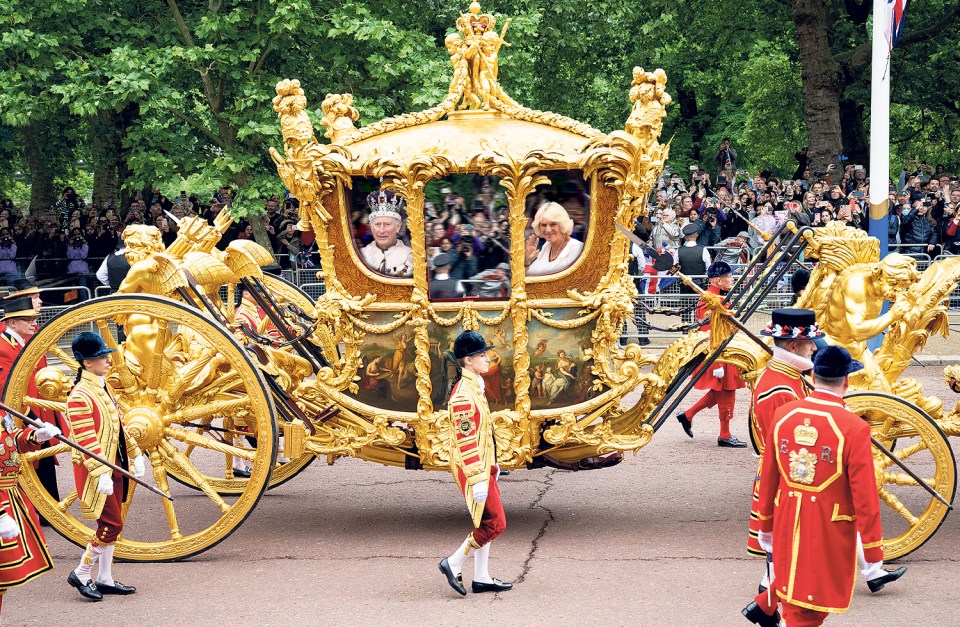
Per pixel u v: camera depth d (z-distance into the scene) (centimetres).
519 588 1638
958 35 6419
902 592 1606
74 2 4325
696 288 1848
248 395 1820
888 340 1938
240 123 4459
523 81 5025
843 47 6347
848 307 1905
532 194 1855
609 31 5938
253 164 4591
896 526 1962
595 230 1864
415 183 1820
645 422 1941
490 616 1516
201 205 5150
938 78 6425
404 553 1842
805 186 4850
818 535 1260
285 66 4734
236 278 2036
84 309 1838
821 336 1599
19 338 2127
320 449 1945
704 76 7531
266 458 1820
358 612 1545
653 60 6712
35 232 4947
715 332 1878
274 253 4706
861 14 6241
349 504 2209
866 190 4641
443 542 1909
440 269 1878
